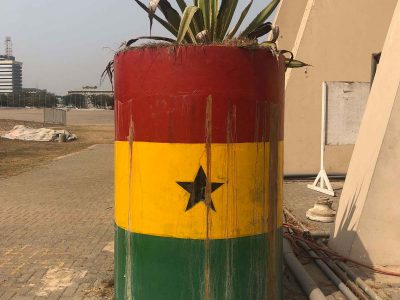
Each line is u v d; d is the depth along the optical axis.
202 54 3.22
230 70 3.25
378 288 4.48
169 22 3.65
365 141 5.47
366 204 5.05
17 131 28.70
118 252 3.65
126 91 3.45
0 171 13.84
